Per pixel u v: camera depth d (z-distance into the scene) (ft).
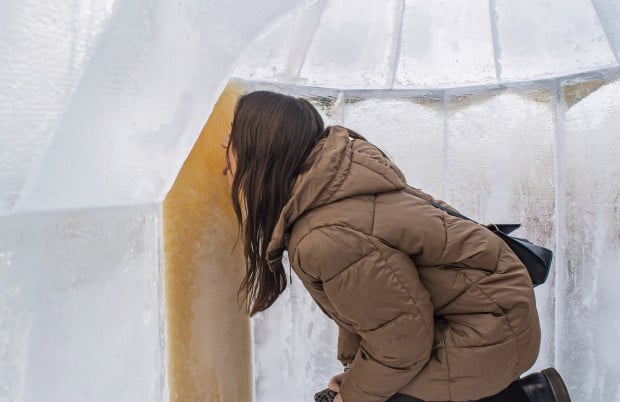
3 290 1.89
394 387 3.08
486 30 5.39
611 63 5.01
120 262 2.72
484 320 2.96
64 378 2.23
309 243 2.76
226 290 4.43
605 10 4.56
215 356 4.22
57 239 2.19
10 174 1.79
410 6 5.40
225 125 4.48
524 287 3.04
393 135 5.95
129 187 2.61
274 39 4.59
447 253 2.96
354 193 2.85
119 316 2.71
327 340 5.71
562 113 5.49
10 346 1.92
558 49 5.23
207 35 2.56
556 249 5.60
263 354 5.34
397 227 2.84
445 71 5.68
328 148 2.95
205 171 4.08
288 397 5.54
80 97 1.97
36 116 1.81
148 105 2.38
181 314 3.64
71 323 2.28
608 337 5.20
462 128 5.93
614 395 5.17
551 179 5.59
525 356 3.03
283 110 3.11
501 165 5.82
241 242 4.69
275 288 3.56
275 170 3.11
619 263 5.14
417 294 2.82
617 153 5.12
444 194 6.03
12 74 1.71
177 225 3.59
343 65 5.52
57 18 1.82
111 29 1.98
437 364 3.05
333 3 5.14
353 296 2.76
